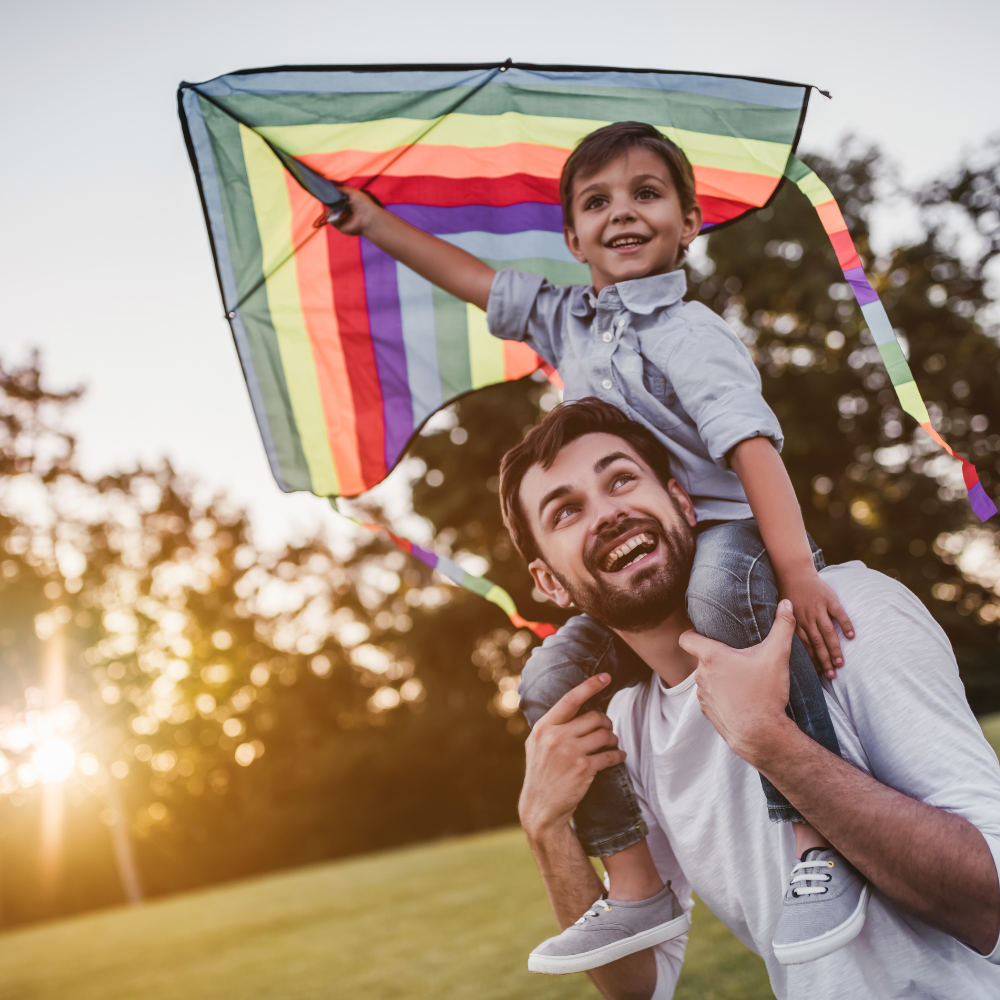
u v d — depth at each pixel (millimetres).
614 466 1947
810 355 23359
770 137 2148
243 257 2402
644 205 2109
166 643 29844
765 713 1601
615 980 2088
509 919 5625
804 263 23031
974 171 21484
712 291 23953
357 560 33906
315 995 4312
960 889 1454
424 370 2576
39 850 25797
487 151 2307
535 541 2041
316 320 2508
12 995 6004
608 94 2199
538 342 2342
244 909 9703
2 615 24828
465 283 2348
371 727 33000
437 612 27781
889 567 23219
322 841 29281
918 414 1866
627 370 2061
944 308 22438
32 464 27766
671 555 1897
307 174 2240
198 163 2291
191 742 29719
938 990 1597
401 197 2371
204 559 32156
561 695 2061
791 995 1694
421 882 8781
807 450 22484
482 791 29078
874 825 1503
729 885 1883
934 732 1604
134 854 27406
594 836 2021
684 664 1941
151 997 5070
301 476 2566
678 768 1909
